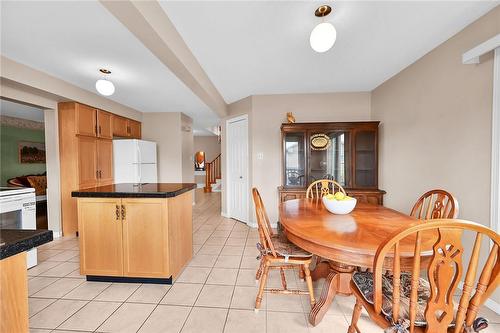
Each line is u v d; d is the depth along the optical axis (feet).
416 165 9.26
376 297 3.55
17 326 3.07
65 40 7.22
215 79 11.18
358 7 6.02
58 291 6.98
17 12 5.83
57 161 11.68
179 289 7.09
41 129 20.49
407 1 5.82
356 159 12.24
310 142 12.36
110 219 7.31
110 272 7.37
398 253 3.30
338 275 5.76
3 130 17.58
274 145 13.43
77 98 11.57
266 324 5.61
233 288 7.16
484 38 6.35
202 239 11.60
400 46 8.09
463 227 3.03
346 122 11.93
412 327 3.24
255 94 13.44
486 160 6.31
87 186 12.42
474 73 6.64
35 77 9.37
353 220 5.84
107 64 9.02
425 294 3.99
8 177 17.89
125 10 4.84
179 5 5.83
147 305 6.32
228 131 15.85
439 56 7.99
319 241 4.47
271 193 13.47
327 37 5.83
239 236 12.05
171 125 17.90
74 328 5.46
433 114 8.31
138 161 14.84
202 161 35.99
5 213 8.16
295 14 6.27
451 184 7.52
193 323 5.63
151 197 7.09
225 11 6.10
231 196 15.83
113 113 14.55
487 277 3.10
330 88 12.57
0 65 8.19
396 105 10.60
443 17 6.46
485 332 5.36
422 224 3.06
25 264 3.18
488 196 6.27
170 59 7.20
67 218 11.94
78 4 5.59
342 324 5.62
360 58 9.01
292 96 13.33
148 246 7.27
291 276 7.88
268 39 7.55
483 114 6.38
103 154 13.71
